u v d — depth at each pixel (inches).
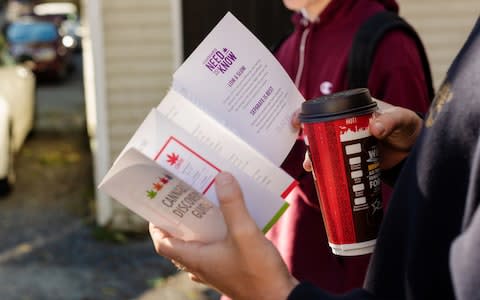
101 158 241.0
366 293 36.9
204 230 45.7
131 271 217.2
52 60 653.3
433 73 238.1
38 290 203.5
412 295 34.2
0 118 294.4
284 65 87.0
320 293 37.2
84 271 218.4
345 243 48.9
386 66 74.8
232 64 54.4
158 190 44.3
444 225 33.3
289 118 56.4
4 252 236.1
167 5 231.3
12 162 309.7
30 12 880.3
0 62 411.5
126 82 236.1
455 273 30.7
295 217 76.1
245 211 39.4
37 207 285.9
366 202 48.4
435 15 234.2
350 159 47.8
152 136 44.4
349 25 79.3
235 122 55.1
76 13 958.4
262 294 39.4
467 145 32.6
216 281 41.2
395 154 53.9
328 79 79.4
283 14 222.7
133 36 233.1
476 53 33.4
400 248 36.2
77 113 488.1
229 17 53.7
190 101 47.3
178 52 233.9
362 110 47.8
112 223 249.0
